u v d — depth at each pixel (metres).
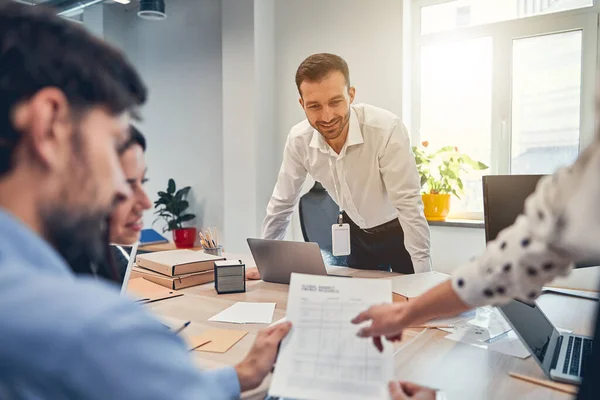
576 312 1.39
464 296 0.71
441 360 1.01
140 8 3.45
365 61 3.24
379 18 3.17
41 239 0.43
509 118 2.99
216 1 3.91
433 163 3.09
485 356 1.03
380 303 0.84
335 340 0.81
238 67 3.54
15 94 0.41
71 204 0.44
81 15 4.31
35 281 0.37
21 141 0.41
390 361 0.78
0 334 0.34
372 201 2.14
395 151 1.95
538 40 2.88
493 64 3.01
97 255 0.51
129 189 0.57
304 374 0.77
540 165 2.95
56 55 0.43
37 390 0.34
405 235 1.94
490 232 1.31
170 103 4.25
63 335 0.34
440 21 3.19
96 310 0.36
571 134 2.84
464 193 3.07
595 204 0.52
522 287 0.65
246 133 3.54
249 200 3.57
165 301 1.49
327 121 1.88
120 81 0.47
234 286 1.59
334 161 2.09
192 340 1.11
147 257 1.81
